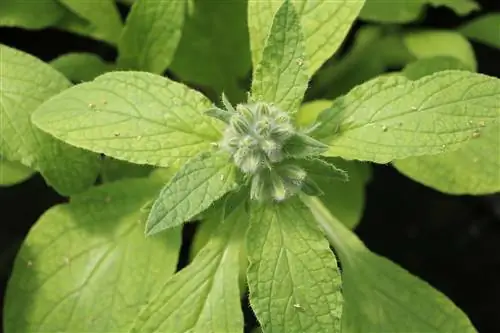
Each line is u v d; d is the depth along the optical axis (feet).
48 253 1.64
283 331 1.47
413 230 2.10
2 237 1.99
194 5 1.80
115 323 1.62
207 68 1.84
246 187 1.54
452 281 2.09
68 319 1.62
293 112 1.53
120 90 1.53
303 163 1.52
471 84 1.48
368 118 1.51
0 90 1.61
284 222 1.51
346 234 1.68
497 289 2.08
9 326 1.62
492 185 1.67
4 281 1.97
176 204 1.43
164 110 1.53
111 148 1.51
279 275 1.49
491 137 1.68
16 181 1.72
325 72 1.96
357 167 1.85
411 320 1.62
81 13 1.76
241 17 1.82
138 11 1.70
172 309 1.57
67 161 1.62
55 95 1.55
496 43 1.87
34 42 2.03
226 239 1.61
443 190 1.68
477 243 2.10
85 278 1.64
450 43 1.83
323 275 1.49
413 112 1.49
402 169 1.69
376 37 1.95
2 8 1.73
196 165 1.46
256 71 1.53
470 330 1.62
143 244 1.65
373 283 1.64
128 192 1.69
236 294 1.58
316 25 1.61
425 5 1.92
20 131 1.60
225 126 1.54
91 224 1.66
